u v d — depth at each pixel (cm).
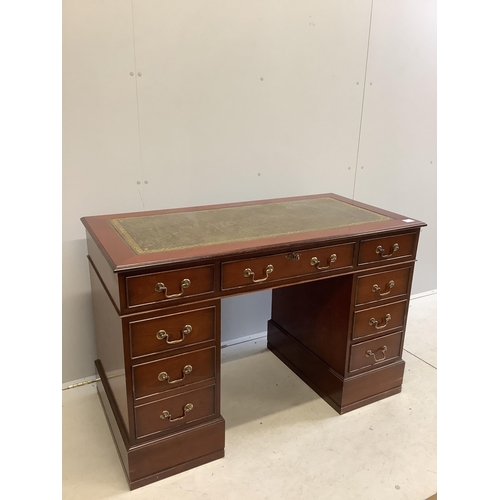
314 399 195
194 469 155
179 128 188
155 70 176
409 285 185
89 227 155
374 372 188
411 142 260
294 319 210
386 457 162
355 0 213
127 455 142
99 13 160
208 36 182
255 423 179
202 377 148
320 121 224
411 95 249
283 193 226
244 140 206
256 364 220
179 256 129
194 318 140
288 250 149
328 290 182
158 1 169
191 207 187
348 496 145
